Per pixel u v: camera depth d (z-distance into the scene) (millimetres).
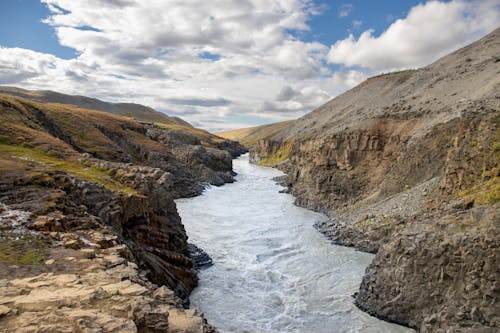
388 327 25453
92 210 28266
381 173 60500
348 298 30203
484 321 20781
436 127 52562
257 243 44781
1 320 12070
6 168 31906
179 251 36031
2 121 52625
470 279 22125
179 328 13695
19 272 16875
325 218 58156
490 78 65062
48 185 29047
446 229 25375
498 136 32938
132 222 31672
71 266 18141
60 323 12055
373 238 41875
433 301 24078
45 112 72125
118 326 12070
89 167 43719
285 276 34812
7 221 22203
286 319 26812
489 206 25047
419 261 25375
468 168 34688
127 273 17859
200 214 60594
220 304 29172
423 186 44656
